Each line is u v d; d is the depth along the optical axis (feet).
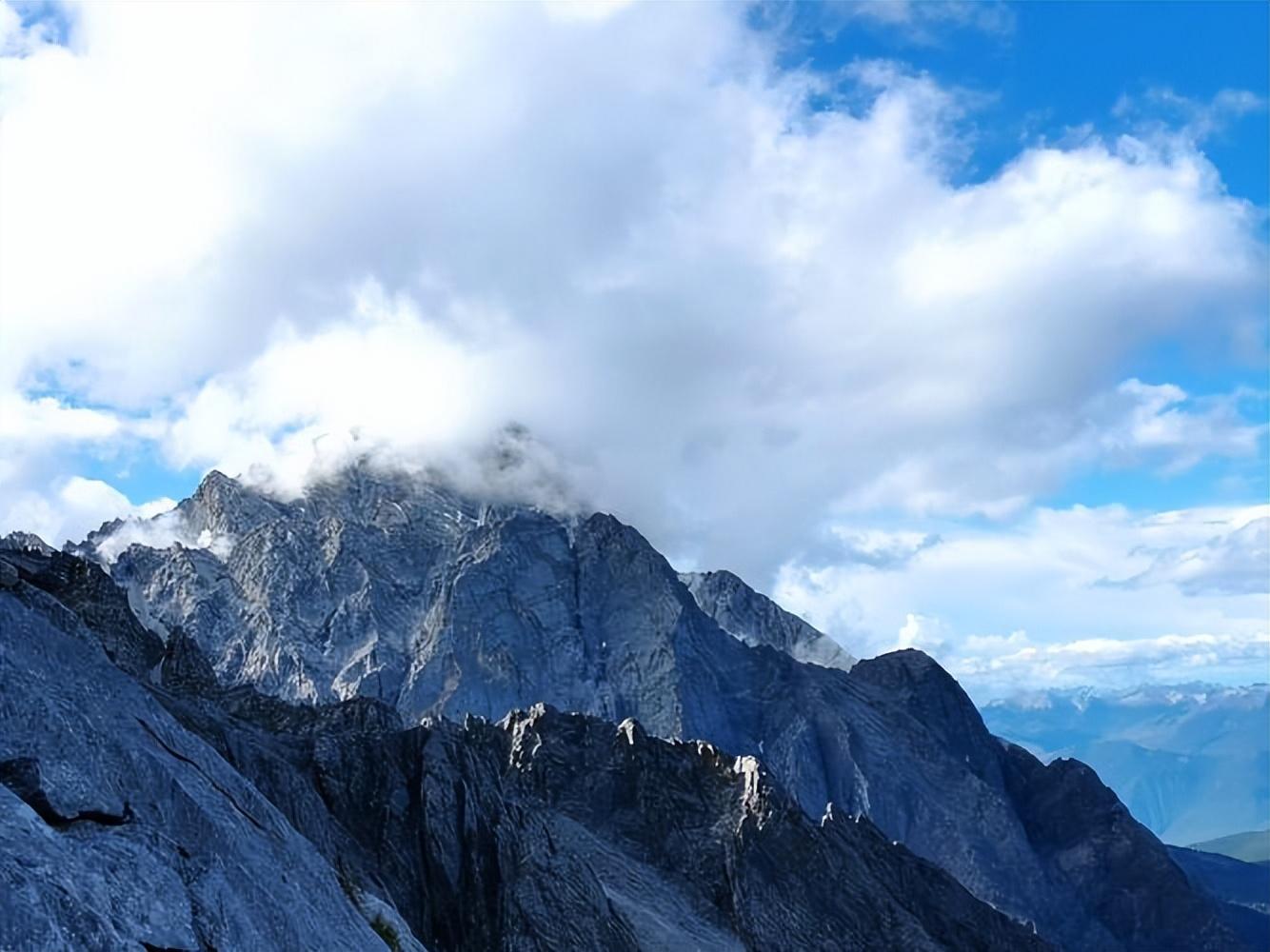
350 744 421.59
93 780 145.59
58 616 180.55
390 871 378.73
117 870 131.85
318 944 161.48
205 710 403.95
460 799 414.82
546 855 426.10
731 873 536.42
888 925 560.20
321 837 334.85
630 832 571.69
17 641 157.58
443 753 429.79
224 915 143.02
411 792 411.95
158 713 172.55
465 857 402.72
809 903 545.44
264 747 397.80
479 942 382.42
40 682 152.87
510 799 453.99
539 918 395.55
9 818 126.82
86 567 436.76
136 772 152.05
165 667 448.65
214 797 165.89
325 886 176.76
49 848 126.11
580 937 399.03
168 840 144.66
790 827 569.64
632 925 456.45
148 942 126.82
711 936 495.41
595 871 511.81
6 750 139.74
